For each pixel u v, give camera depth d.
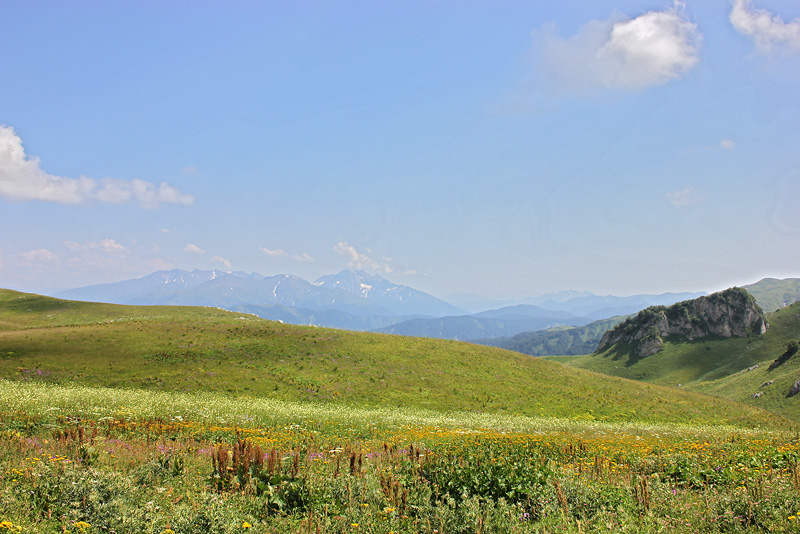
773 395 97.75
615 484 11.92
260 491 10.65
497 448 15.68
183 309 86.75
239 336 58.81
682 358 162.62
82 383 40.50
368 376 51.12
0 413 19.50
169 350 51.09
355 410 38.62
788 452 15.59
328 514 9.41
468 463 12.48
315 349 57.56
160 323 62.41
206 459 14.08
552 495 10.46
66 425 18.70
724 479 12.38
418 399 46.62
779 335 162.88
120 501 8.84
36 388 33.50
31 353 46.41
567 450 17.03
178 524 8.05
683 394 60.19
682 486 12.73
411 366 56.09
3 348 46.84
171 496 10.17
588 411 48.06
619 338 189.50
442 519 8.84
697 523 9.02
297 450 13.96
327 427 26.28
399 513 9.41
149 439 17.17
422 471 12.28
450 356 62.00
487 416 40.69
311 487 10.33
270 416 28.48
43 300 90.25
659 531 8.47
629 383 63.00
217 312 84.56
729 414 52.50
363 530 8.48
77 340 51.44
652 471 14.27
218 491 10.79
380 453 16.06
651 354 170.00
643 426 38.97
